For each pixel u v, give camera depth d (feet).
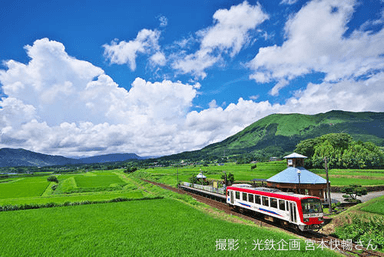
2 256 55.11
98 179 328.29
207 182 218.18
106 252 55.88
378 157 299.79
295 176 127.03
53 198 158.20
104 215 95.71
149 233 69.36
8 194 195.52
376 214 72.13
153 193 184.55
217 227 74.13
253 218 92.94
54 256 54.44
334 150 330.54
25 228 77.77
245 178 248.73
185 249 56.29
